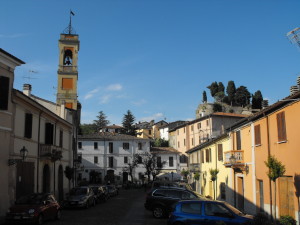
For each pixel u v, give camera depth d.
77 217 19.91
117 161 65.88
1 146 19.08
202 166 37.62
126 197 40.12
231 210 12.38
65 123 32.81
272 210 17.59
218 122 62.75
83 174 64.44
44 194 18.41
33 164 23.94
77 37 46.38
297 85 17.48
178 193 19.77
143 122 120.31
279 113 16.86
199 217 12.46
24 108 22.45
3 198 18.84
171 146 82.25
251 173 21.05
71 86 44.72
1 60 18.95
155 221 18.17
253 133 20.69
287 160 15.99
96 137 66.06
